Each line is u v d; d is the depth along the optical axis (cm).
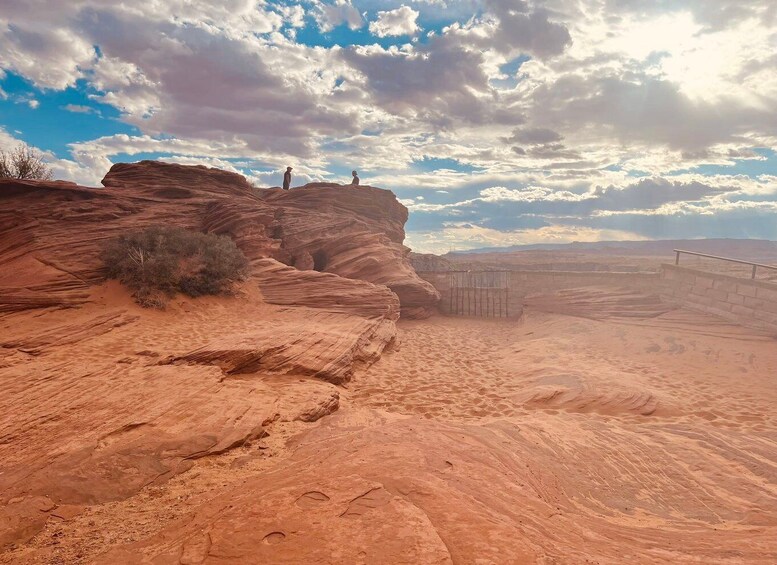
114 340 1142
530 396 957
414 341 1672
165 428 608
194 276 1573
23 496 416
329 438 588
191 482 483
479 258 5647
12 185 1747
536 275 2269
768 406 862
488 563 221
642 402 880
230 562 227
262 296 1698
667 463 575
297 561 225
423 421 640
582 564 231
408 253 2948
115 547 297
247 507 287
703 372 1099
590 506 437
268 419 688
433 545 234
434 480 346
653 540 323
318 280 1798
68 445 536
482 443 538
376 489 312
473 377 1152
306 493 306
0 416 614
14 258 1496
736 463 574
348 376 1077
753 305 1445
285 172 3203
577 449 614
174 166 2375
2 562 316
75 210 1802
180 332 1278
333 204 2970
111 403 679
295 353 1052
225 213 2061
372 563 221
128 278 1475
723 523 405
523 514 318
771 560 274
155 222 1936
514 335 1795
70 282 1400
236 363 965
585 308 1847
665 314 1653
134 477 477
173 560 236
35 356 975
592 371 1095
